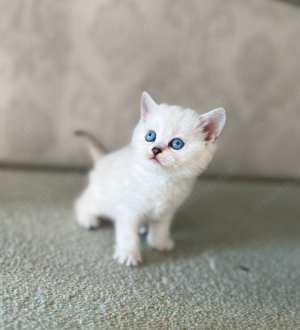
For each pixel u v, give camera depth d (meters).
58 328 0.28
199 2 0.55
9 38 0.50
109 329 0.28
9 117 0.53
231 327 0.30
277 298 0.34
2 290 0.30
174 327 0.29
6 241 0.36
